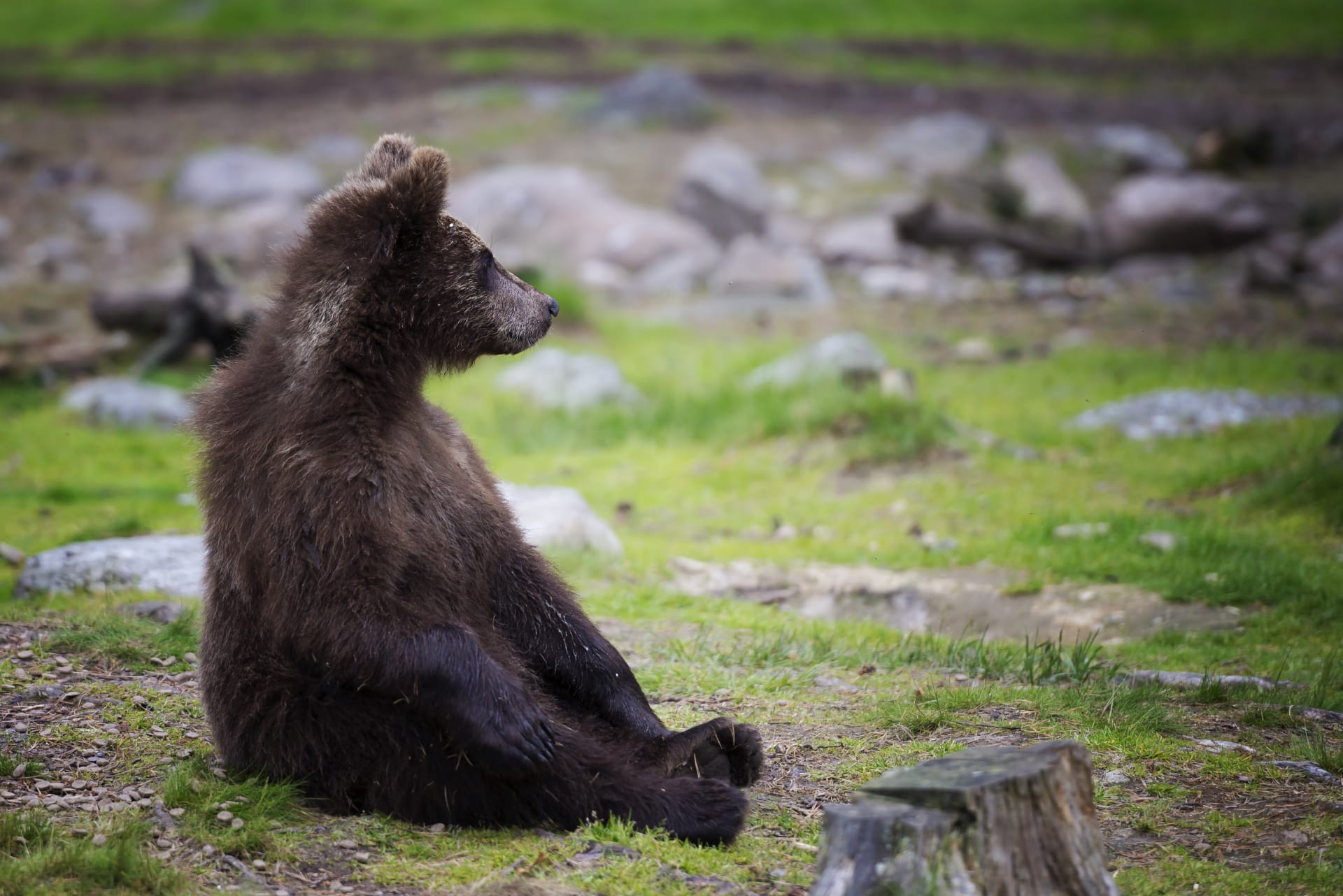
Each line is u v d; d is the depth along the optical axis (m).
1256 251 28.52
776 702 8.74
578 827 6.56
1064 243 31.27
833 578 12.52
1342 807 6.72
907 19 56.56
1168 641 10.45
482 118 38.69
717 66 47.12
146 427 19.27
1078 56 51.66
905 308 26.17
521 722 6.30
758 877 6.11
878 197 32.81
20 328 23.45
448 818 6.61
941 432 16.75
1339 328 23.14
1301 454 14.54
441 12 54.59
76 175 32.69
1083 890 5.30
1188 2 59.22
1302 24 56.41
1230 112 43.19
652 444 18.38
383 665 6.26
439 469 7.08
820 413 17.45
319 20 53.03
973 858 5.13
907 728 8.08
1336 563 11.81
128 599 10.71
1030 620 11.30
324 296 6.89
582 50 49.12
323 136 36.53
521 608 7.35
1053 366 21.16
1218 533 12.59
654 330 24.34
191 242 21.48
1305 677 9.27
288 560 6.47
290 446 6.57
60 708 8.09
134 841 6.11
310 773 6.78
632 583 12.17
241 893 5.84
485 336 7.33
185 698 8.40
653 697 8.88
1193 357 21.16
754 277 27.81
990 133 38.03
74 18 52.72
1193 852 6.34
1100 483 15.10
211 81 43.53
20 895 5.73
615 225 29.55
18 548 13.18
